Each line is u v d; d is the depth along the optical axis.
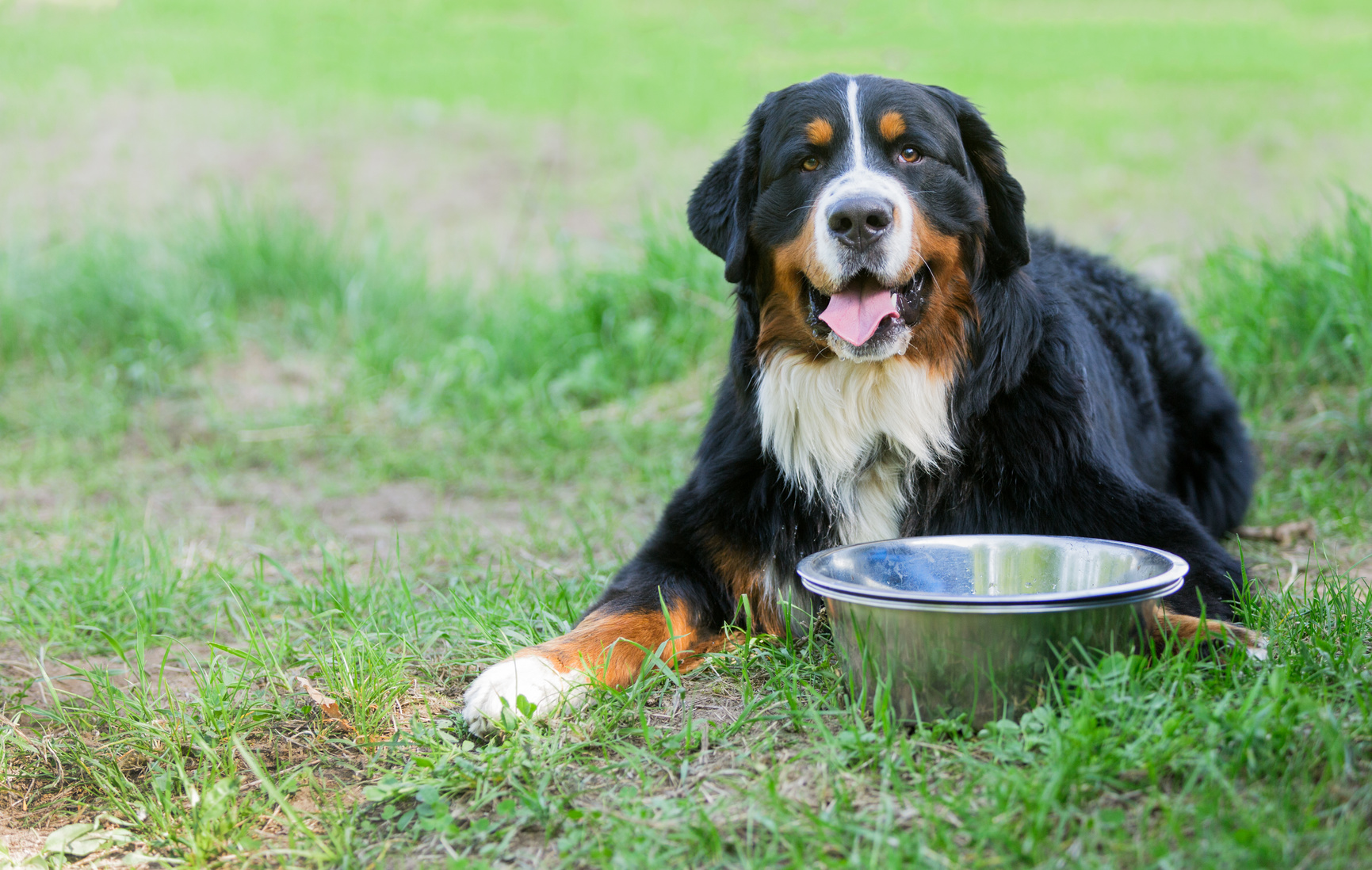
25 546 4.86
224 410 7.18
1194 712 2.36
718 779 2.48
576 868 2.23
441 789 2.57
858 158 3.20
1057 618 2.43
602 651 2.97
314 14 20.14
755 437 3.48
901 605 2.49
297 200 10.30
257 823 2.56
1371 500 4.48
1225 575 3.14
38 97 14.92
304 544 4.88
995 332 3.37
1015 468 3.32
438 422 6.87
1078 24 19.00
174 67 16.61
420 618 3.64
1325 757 2.22
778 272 3.37
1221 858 1.93
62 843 2.50
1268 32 18.08
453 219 11.22
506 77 16.59
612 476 5.76
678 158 12.89
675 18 19.78
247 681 3.19
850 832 2.17
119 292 8.44
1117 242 7.91
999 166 3.37
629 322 7.50
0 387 7.71
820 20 19.31
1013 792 2.18
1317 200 10.07
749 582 3.39
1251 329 6.02
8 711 3.25
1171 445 4.36
